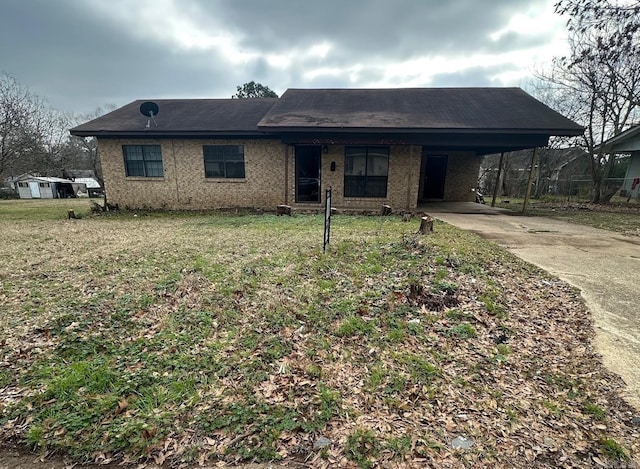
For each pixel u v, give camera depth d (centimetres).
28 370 248
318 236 685
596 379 238
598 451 179
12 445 186
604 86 1488
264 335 297
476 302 356
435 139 1024
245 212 1161
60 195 3172
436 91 1332
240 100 1487
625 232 760
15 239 730
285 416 204
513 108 1105
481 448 180
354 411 208
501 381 238
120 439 187
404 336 293
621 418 202
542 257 534
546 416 205
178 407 211
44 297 387
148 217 1099
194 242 656
